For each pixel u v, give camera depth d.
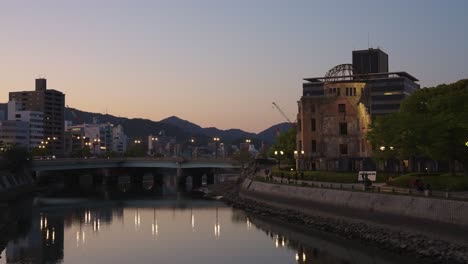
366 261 66.25
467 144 80.62
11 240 90.62
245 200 139.62
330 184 107.31
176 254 77.25
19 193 159.25
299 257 72.06
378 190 84.06
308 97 146.62
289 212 108.19
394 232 74.75
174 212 128.75
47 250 81.50
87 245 85.44
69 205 149.25
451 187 81.38
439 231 67.19
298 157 151.00
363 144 140.38
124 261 73.25
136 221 113.50
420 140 89.81
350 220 87.69
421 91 108.81
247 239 87.62
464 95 90.88
